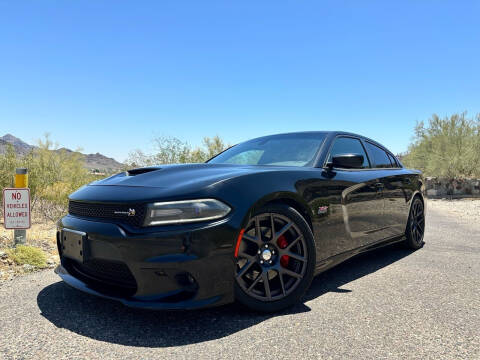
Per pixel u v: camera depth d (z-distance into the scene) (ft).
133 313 7.51
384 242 11.89
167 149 25.59
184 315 7.41
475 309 7.75
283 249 7.72
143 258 6.42
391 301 8.25
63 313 7.50
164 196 6.68
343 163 9.32
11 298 8.38
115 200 6.98
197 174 7.89
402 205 13.00
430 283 9.65
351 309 7.77
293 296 7.73
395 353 5.83
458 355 5.77
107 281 7.39
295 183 8.16
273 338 6.37
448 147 44.50
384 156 13.52
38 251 11.66
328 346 6.07
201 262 6.46
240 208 6.96
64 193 20.95
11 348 6.01
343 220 9.42
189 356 5.74
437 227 19.88
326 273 10.80
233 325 6.93
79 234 7.38
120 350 5.96
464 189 41.60
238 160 11.02
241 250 7.24
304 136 11.24
